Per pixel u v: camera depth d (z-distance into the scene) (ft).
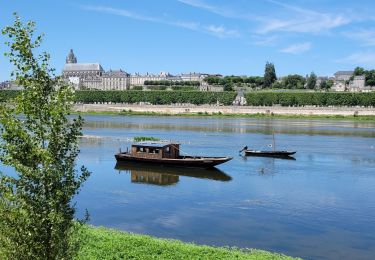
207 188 193.67
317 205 164.96
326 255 112.98
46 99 51.62
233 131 490.90
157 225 136.46
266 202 168.66
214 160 243.19
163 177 219.82
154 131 479.41
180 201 168.76
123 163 259.60
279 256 100.32
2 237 50.55
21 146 49.80
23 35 50.55
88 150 315.78
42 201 50.24
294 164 265.13
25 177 50.11
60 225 51.06
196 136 427.74
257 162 272.72
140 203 164.45
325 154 309.42
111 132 460.14
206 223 139.44
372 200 173.58
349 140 407.03
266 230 133.28
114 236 103.65
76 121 52.85
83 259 86.22
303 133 475.72
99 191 183.21
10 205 51.21
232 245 118.62
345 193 186.09
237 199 173.27
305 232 132.16
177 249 97.04
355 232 132.57
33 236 49.34
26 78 51.01
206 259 91.56
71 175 52.19
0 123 49.80
